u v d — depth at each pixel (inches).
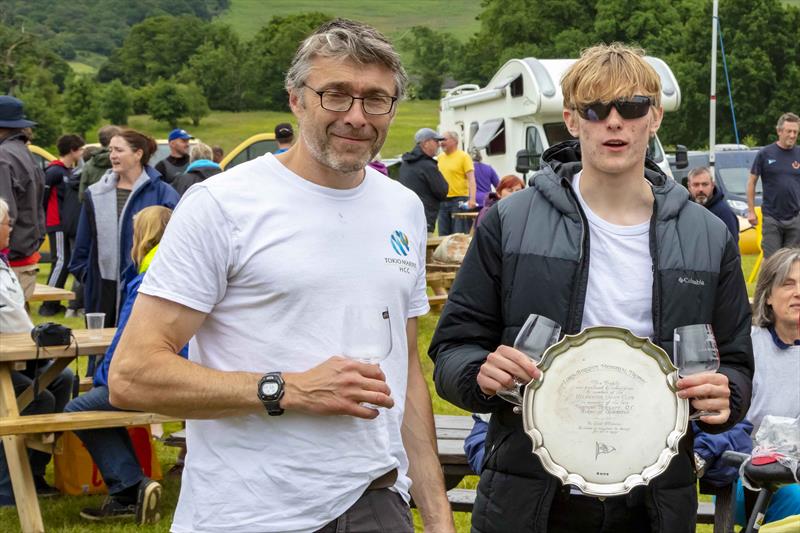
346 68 102.7
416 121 3858.3
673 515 114.5
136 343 101.7
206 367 105.0
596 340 110.9
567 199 117.3
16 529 219.8
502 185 451.2
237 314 103.9
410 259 110.5
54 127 3464.6
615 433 109.9
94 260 303.4
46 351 222.4
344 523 104.0
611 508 115.3
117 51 4874.5
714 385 107.5
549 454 110.1
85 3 6643.7
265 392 100.1
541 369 110.3
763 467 135.4
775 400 164.9
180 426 298.4
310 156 106.0
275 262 102.7
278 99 4237.2
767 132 2204.7
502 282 119.7
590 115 114.0
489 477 120.0
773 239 503.2
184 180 419.2
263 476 102.4
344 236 105.5
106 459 223.9
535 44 3006.9
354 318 103.8
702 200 377.1
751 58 2183.8
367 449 105.4
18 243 335.9
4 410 222.4
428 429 118.7
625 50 116.5
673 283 114.5
